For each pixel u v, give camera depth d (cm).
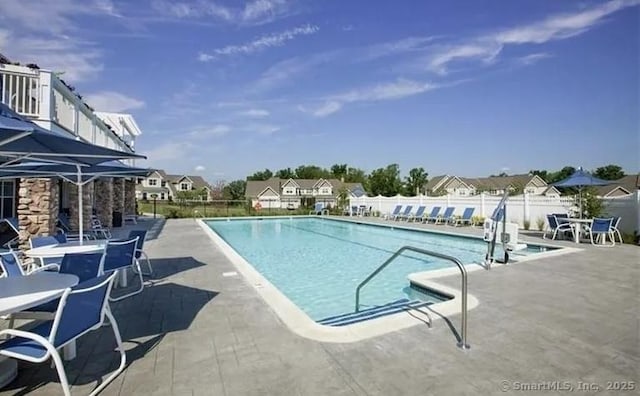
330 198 4006
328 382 301
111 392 286
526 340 388
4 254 434
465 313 375
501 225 929
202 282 650
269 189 5912
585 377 312
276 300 533
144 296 560
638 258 888
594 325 433
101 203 1642
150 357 349
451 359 343
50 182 906
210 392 286
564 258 887
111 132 1528
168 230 1619
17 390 291
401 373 316
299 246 1448
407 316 460
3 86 807
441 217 1975
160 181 6269
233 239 1653
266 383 299
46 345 259
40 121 820
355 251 1321
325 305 677
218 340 389
